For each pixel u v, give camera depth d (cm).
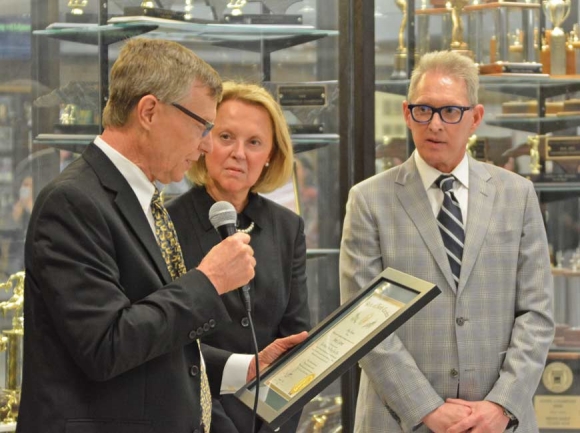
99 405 234
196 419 246
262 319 315
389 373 330
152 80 238
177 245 258
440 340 338
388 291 273
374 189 356
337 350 261
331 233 443
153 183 250
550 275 349
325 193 443
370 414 345
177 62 240
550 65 460
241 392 265
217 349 300
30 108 444
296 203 441
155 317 229
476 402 330
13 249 448
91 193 234
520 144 462
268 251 321
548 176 460
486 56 457
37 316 235
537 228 351
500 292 342
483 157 460
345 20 432
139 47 243
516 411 327
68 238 228
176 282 237
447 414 325
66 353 233
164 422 238
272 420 245
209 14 438
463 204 350
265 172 333
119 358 224
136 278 237
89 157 242
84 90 440
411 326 340
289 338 284
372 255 348
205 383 264
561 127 462
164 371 240
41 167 445
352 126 437
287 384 258
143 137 241
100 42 435
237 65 442
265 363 286
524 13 457
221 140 317
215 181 322
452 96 343
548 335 340
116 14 434
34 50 442
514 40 458
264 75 442
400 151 440
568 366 462
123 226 238
